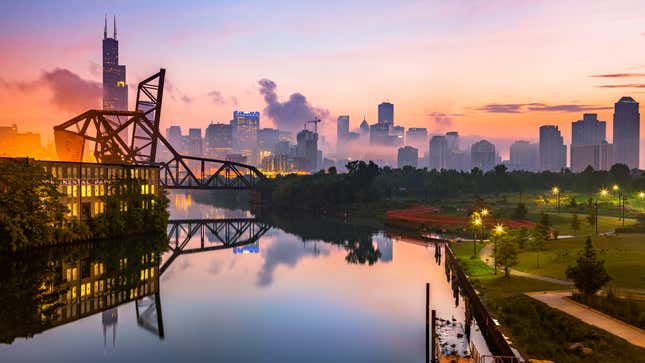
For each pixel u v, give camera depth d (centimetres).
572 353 3872
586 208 16262
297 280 7988
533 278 6456
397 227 15862
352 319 5859
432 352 4425
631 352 3709
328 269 8950
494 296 5644
